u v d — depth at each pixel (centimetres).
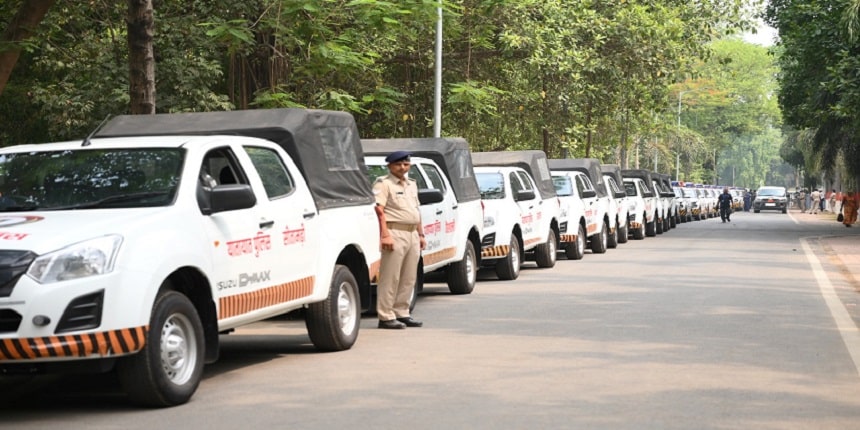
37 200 952
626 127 4269
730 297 1766
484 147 3903
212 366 1129
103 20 2566
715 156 13438
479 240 1931
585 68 3394
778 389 970
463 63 3428
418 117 3494
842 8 3534
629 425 822
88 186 959
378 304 1413
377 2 2228
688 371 1063
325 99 2455
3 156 1006
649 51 3500
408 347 1238
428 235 1642
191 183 965
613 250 3116
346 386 995
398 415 862
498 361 1129
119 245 852
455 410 880
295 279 1105
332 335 1191
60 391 1009
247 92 2734
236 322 997
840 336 1316
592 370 1070
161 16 2480
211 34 2197
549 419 844
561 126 3650
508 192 2125
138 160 981
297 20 2272
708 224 5612
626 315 1526
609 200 3175
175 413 882
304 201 1142
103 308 831
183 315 916
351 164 1285
